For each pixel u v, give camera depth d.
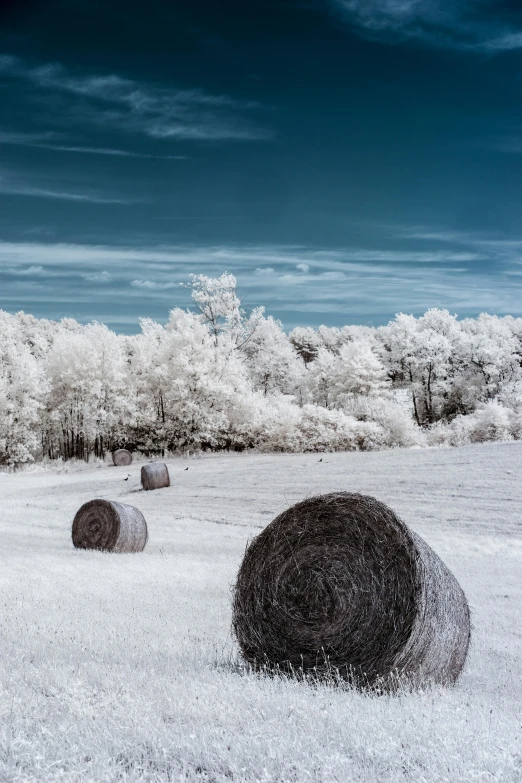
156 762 3.68
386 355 82.38
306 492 30.84
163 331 60.31
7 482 42.84
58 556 16.81
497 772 3.74
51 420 56.94
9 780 3.32
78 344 56.91
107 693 4.73
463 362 81.31
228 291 58.94
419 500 27.69
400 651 6.43
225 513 27.20
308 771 3.59
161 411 57.50
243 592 7.31
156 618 9.05
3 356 55.53
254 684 5.49
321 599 6.89
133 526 18.44
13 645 6.62
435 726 4.52
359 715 4.69
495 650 8.70
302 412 50.94
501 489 28.28
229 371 55.44
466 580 14.84
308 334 127.50
